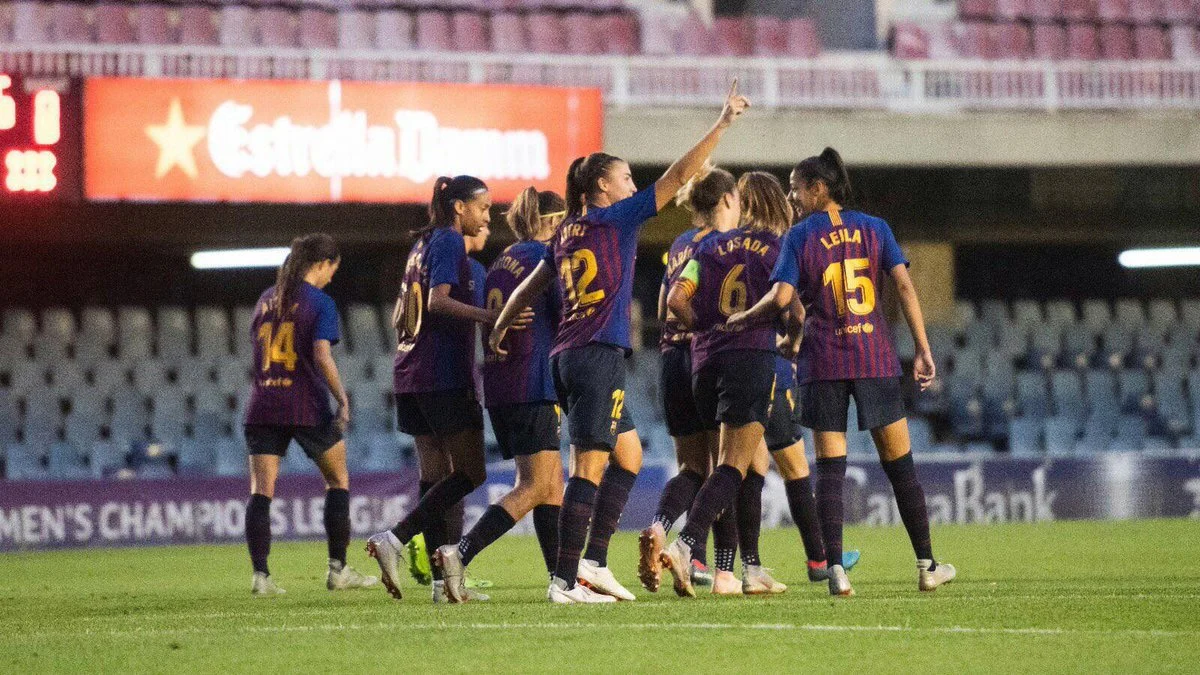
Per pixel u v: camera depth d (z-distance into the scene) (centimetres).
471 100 6378
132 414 6944
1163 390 7656
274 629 1989
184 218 7056
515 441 2388
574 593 2298
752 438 2369
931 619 1973
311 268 2934
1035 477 6094
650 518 5766
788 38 8094
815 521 2777
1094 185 8100
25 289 7525
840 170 2403
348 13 7656
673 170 2259
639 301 8169
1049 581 2797
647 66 7231
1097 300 8531
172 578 3544
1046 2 8475
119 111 6038
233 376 7156
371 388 7175
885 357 2373
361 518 5478
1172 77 7625
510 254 2475
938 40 8238
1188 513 6216
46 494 5284
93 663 1681
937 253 7975
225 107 6169
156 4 7450
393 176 6316
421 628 1953
